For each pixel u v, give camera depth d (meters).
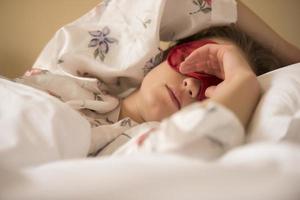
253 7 1.08
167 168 0.31
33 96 0.56
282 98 0.53
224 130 0.40
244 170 0.30
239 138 0.41
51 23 1.19
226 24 0.81
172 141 0.38
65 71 0.76
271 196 0.29
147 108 0.71
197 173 0.30
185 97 0.68
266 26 0.87
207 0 0.78
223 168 0.31
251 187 0.30
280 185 0.29
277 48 0.87
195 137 0.38
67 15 1.18
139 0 0.78
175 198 0.30
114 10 0.80
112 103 0.74
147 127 0.64
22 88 0.60
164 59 0.79
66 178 0.33
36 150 0.49
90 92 0.75
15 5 1.20
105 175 0.32
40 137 0.50
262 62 0.87
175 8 0.79
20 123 0.50
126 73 0.76
